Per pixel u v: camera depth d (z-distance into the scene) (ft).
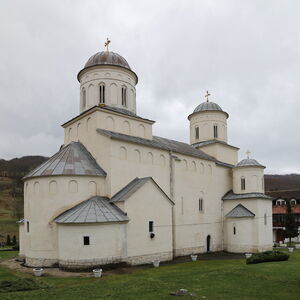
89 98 111.75
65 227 79.77
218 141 145.79
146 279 61.98
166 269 79.36
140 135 109.60
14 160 538.47
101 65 111.04
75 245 78.23
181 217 113.39
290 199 218.38
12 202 366.84
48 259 83.97
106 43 118.93
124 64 115.85
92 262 78.02
